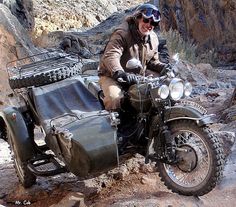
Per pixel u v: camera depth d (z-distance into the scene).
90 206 4.37
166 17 25.69
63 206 4.39
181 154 4.23
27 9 25.14
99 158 4.05
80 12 49.12
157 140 4.32
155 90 4.14
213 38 21.61
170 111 4.20
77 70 5.13
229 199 4.36
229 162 4.97
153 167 4.98
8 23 12.80
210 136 4.04
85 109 4.59
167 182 4.41
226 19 20.44
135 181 4.77
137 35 4.57
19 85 4.96
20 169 5.02
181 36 24.16
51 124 4.41
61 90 4.83
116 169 4.93
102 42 30.20
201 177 4.24
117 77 4.37
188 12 23.14
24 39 14.45
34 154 4.88
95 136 4.09
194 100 11.05
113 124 4.14
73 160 4.22
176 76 4.55
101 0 57.31
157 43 4.81
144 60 4.72
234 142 5.34
